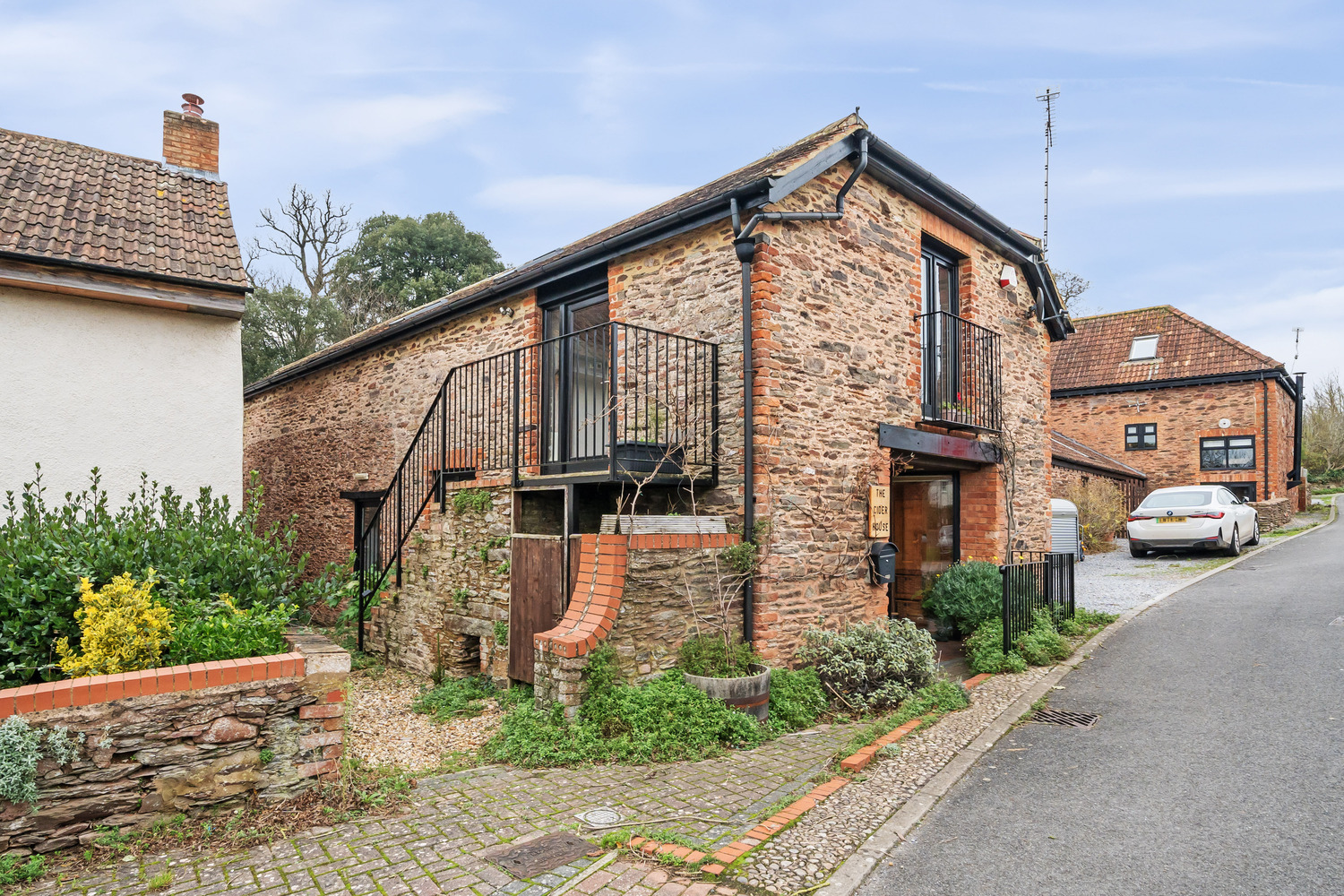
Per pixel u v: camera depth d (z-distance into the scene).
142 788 3.66
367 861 3.45
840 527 7.15
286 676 4.05
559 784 4.50
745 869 3.39
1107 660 7.41
